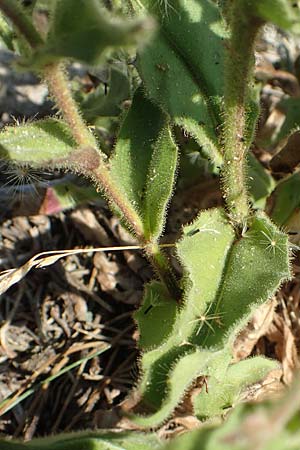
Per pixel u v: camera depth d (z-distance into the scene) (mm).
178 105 176
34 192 219
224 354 183
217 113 178
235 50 152
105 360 213
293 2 138
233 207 178
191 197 221
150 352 178
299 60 233
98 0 138
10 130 152
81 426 204
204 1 180
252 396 199
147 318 184
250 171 207
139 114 182
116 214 180
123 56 203
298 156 204
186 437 146
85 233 225
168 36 180
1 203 229
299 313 213
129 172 180
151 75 176
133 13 175
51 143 153
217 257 177
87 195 217
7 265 224
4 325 215
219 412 188
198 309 172
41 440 173
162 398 181
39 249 226
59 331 216
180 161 216
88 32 127
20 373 210
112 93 213
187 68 179
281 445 124
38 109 248
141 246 180
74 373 210
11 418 206
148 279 219
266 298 168
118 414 198
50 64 142
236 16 147
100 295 220
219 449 130
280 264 172
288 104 218
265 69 241
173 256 208
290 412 119
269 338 211
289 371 206
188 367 166
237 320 168
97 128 216
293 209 198
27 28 138
